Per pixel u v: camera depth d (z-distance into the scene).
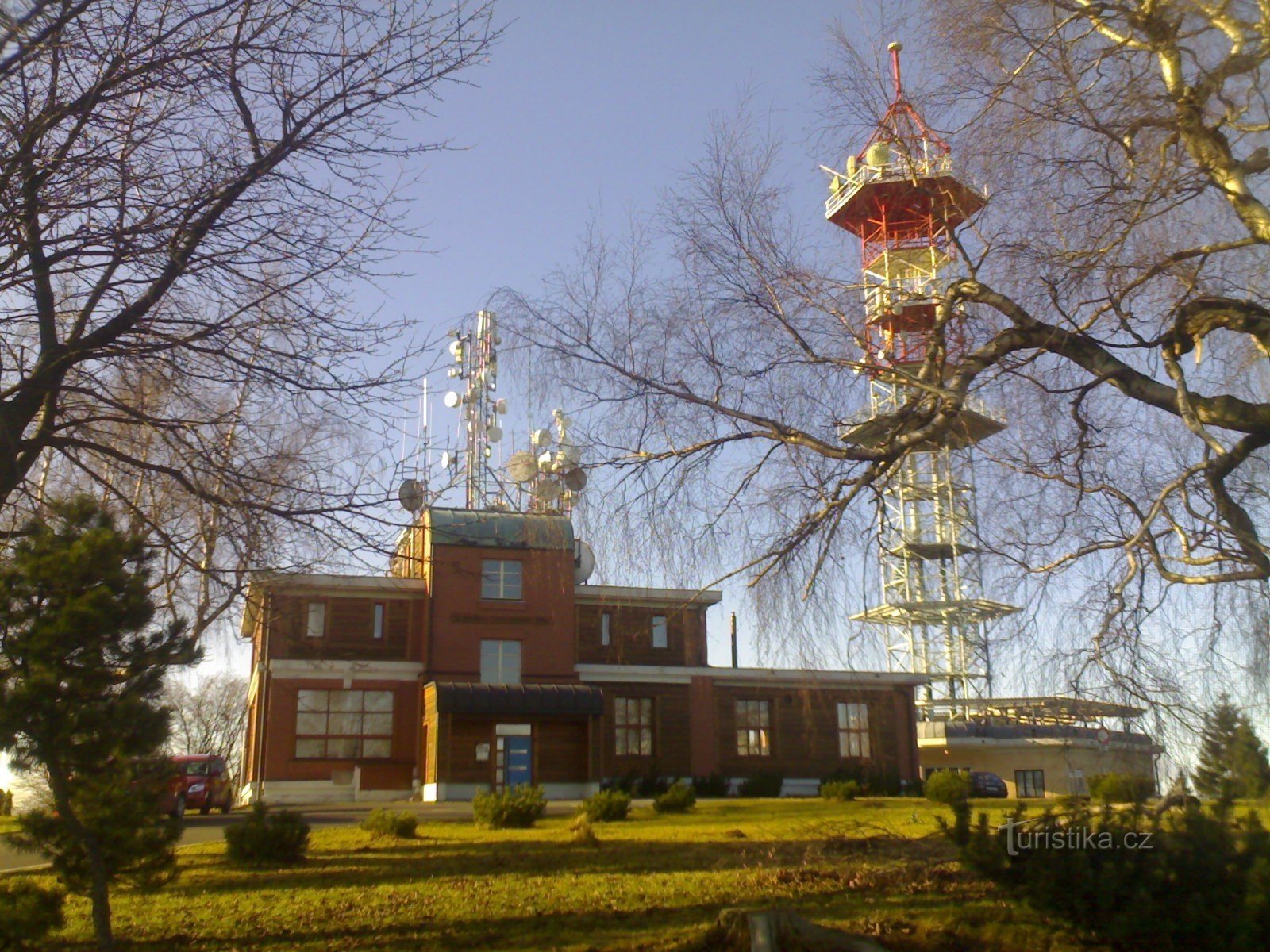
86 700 9.23
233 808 31.89
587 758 34.12
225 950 9.40
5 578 9.09
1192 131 8.69
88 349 8.16
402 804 31.42
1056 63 9.17
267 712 33.25
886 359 9.53
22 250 7.68
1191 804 7.90
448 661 34.72
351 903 11.34
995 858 8.32
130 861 10.78
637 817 22.77
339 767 33.47
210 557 8.71
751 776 35.72
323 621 32.88
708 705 36.88
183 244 8.23
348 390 8.78
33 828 10.57
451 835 18.48
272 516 8.36
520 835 17.92
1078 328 9.07
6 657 9.07
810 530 9.05
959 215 9.64
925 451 9.20
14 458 7.83
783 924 8.16
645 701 36.78
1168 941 7.59
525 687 33.69
